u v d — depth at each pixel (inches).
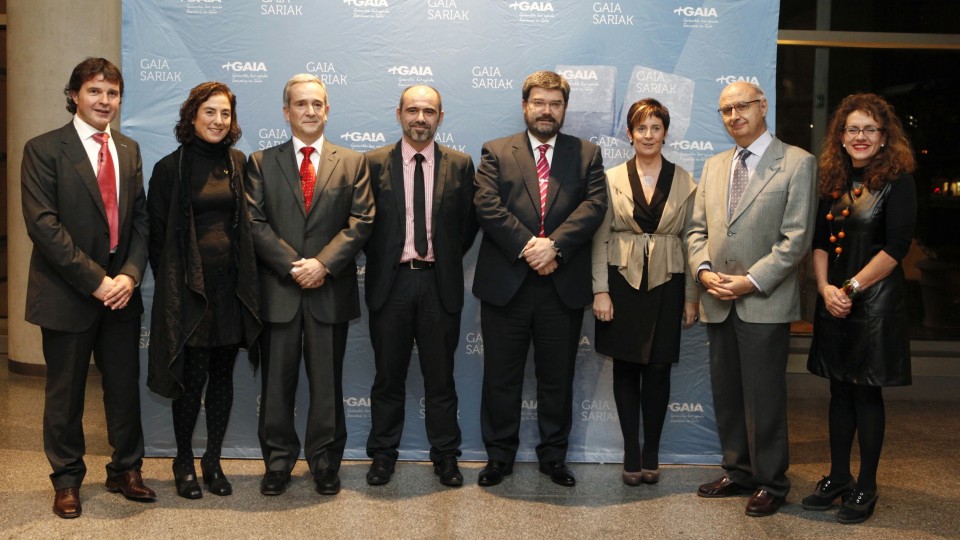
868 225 118.0
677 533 115.4
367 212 129.0
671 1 146.3
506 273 131.2
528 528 116.4
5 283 254.2
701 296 132.1
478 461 149.7
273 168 128.0
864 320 117.6
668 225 133.1
